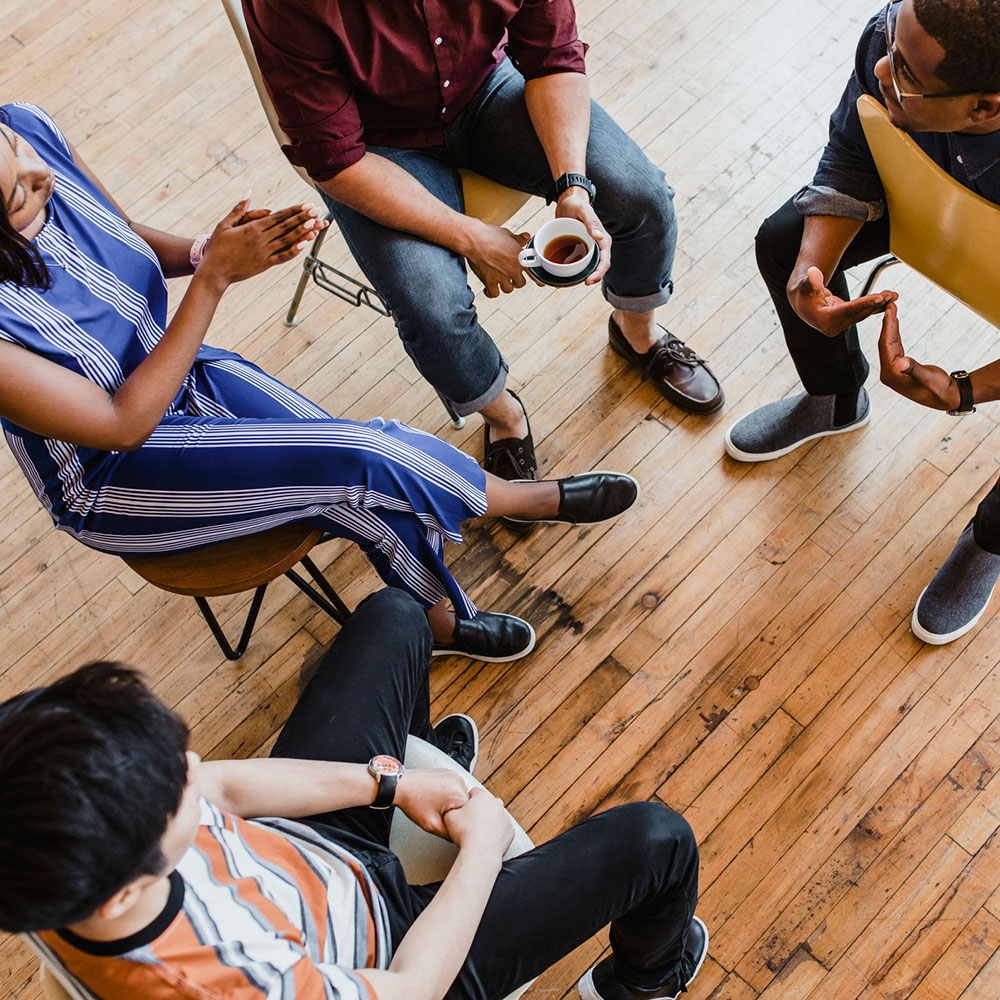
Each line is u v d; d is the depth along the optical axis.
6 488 2.26
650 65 2.62
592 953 1.68
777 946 1.68
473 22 1.63
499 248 1.77
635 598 2.02
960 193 1.27
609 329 2.25
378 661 1.30
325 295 2.44
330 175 1.66
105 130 2.72
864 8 2.61
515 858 1.18
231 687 2.02
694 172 2.46
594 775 1.86
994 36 1.08
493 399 1.91
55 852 0.67
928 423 2.11
